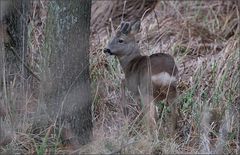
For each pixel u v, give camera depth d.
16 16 11.71
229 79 13.29
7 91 11.23
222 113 11.82
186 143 11.20
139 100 12.16
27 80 11.66
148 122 11.06
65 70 10.53
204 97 12.56
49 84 10.66
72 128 10.68
